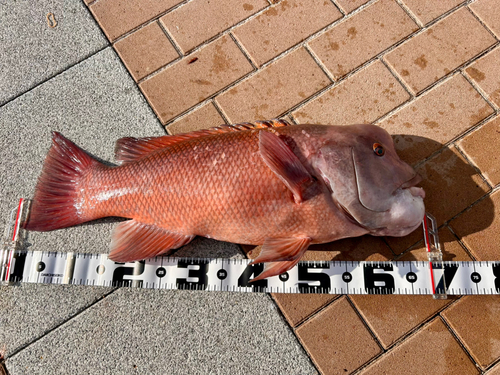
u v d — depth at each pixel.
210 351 0.59
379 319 0.58
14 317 0.61
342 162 0.50
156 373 0.58
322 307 0.59
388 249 0.61
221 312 0.60
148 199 0.55
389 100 0.67
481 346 0.57
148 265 0.61
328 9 0.72
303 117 0.68
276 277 0.60
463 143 0.64
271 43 0.71
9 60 0.73
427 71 0.68
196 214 0.54
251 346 0.59
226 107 0.69
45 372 0.59
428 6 0.71
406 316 0.58
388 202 0.51
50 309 0.61
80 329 0.60
